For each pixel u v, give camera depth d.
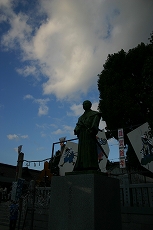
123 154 12.29
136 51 19.47
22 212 13.35
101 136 13.63
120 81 19.08
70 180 5.50
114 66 20.16
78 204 5.12
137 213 9.23
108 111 18.39
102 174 5.68
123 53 20.09
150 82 9.45
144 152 11.06
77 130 6.45
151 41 9.39
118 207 5.71
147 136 10.62
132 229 9.13
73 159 15.05
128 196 9.98
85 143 6.08
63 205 5.36
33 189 12.19
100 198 5.13
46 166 18.50
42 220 11.91
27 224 12.66
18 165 18.73
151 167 10.66
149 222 8.79
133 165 18.55
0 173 30.25
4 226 14.14
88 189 5.10
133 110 16.83
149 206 9.27
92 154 5.93
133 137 11.68
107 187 5.50
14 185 16.08
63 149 16.20
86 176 5.27
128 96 17.50
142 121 17.36
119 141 12.70
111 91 18.45
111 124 19.08
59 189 5.62
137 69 19.33
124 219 9.50
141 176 16.77
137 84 17.83
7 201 20.64
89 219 4.82
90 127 6.14
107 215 5.19
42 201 12.46
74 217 5.05
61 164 15.41
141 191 9.77
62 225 5.16
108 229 5.09
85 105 6.82
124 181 10.39
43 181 18.06
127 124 18.06
